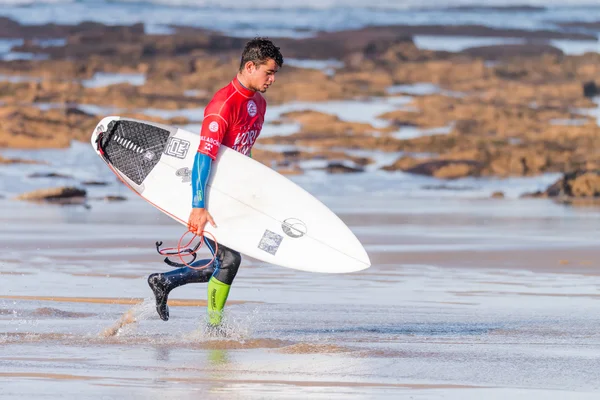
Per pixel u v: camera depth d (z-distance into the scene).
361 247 23.23
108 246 38.91
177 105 113.75
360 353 20.28
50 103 112.94
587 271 33.94
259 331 23.12
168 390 16.58
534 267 34.72
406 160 77.00
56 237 41.41
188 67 148.75
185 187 23.48
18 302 26.81
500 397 16.38
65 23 179.62
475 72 148.88
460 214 52.78
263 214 23.20
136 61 154.38
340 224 23.41
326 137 90.75
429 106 115.81
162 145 23.92
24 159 75.06
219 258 22.83
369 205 57.28
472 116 108.00
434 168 74.50
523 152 78.25
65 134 87.94
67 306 26.36
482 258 36.72
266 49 22.36
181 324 23.86
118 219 48.16
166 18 190.75
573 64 154.25
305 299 28.05
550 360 19.62
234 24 190.88
